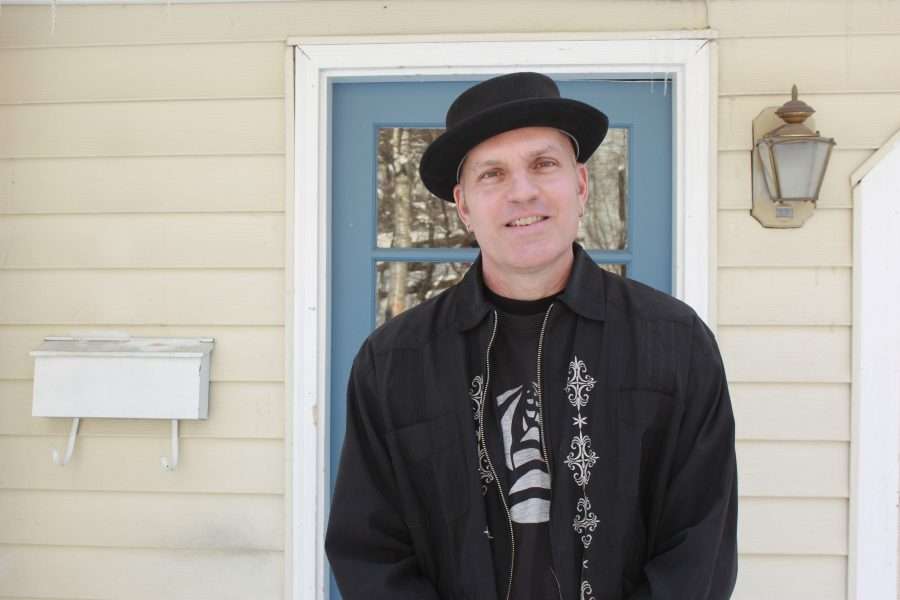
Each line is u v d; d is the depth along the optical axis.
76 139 2.50
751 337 2.38
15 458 2.50
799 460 2.36
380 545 1.61
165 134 2.49
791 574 2.37
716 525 1.47
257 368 2.46
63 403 2.44
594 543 1.49
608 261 2.49
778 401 2.37
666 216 2.48
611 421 1.51
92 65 2.50
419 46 2.43
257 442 2.46
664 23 2.40
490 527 1.53
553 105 1.47
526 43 2.41
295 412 2.43
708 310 2.37
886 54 2.36
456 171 1.61
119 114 2.50
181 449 2.48
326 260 2.49
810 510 2.36
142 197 2.49
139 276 2.49
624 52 2.40
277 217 2.47
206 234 2.48
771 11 2.38
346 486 1.62
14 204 2.51
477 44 2.42
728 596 1.49
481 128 1.49
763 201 2.36
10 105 2.51
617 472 1.49
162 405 2.41
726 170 2.38
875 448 2.33
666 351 1.52
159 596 2.48
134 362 2.43
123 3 2.49
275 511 2.46
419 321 1.63
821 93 2.37
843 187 2.36
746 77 2.39
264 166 2.47
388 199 2.60
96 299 2.50
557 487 1.49
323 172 2.47
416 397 1.59
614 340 1.53
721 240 2.38
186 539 2.47
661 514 1.53
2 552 2.50
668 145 2.47
